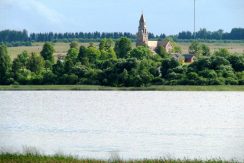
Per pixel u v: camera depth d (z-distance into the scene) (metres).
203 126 185.75
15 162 85.12
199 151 124.19
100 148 128.75
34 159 86.44
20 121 199.62
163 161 86.31
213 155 117.62
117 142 139.12
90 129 174.38
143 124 192.62
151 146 132.62
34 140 143.25
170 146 132.50
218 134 160.38
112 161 87.88
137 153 120.75
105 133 162.25
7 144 133.75
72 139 145.38
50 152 120.88
